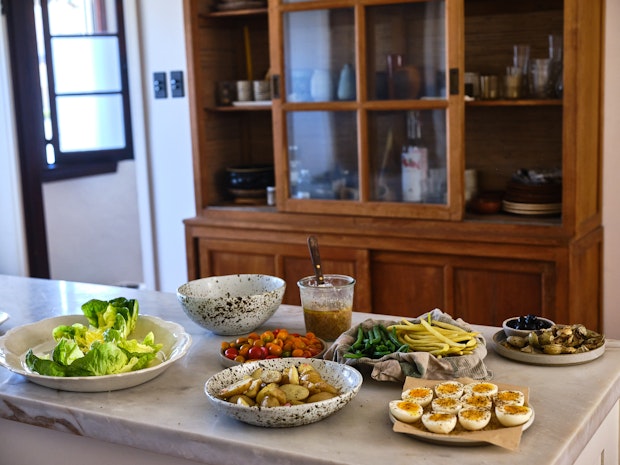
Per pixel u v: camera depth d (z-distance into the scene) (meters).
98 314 1.93
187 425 1.48
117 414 1.54
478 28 3.68
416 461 1.31
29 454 1.72
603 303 3.53
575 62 3.04
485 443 1.37
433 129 3.39
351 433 1.43
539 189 3.37
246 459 1.40
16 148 4.60
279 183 3.76
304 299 1.97
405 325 1.81
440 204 3.42
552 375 1.68
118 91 5.25
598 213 3.45
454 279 3.41
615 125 3.41
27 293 2.54
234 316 1.95
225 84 4.00
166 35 4.06
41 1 4.81
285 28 3.66
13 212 4.64
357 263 3.58
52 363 1.65
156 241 4.33
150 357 1.72
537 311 3.26
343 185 3.63
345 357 1.71
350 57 3.54
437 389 1.51
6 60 4.52
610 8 3.34
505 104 3.34
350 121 3.57
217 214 3.96
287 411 1.42
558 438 1.39
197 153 3.97
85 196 5.25
